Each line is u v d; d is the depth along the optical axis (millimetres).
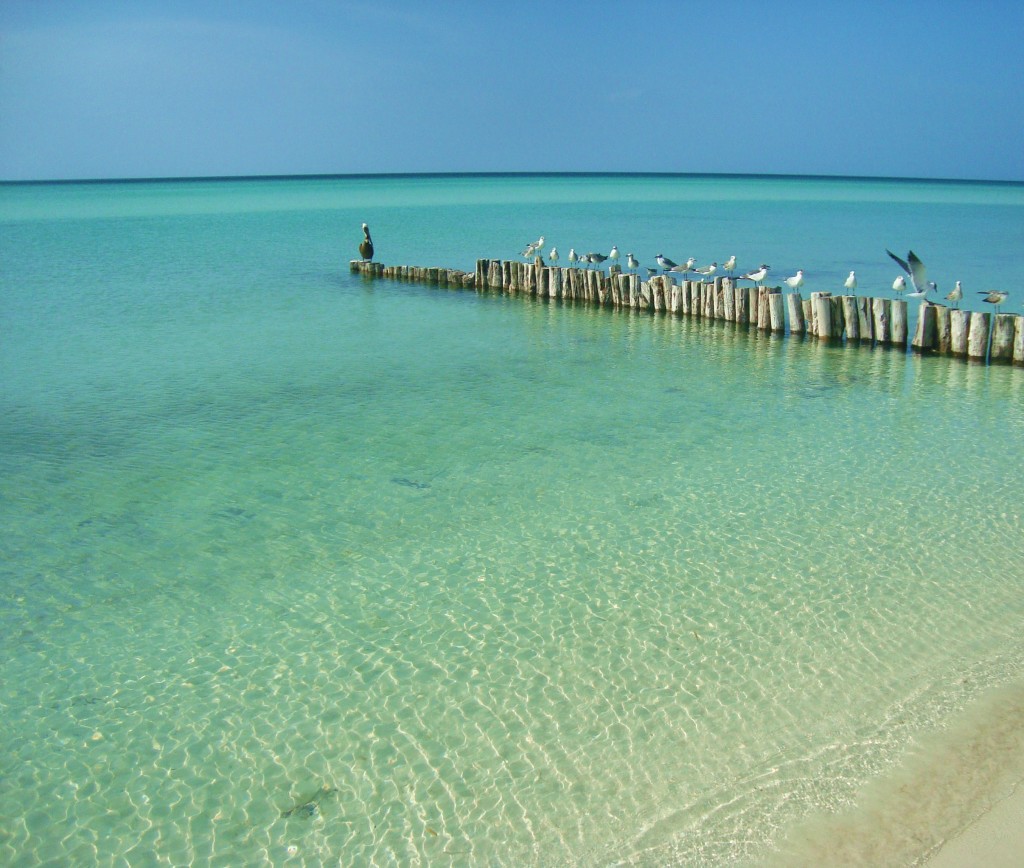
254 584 10234
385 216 70312
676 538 11281
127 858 6375
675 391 18062
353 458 14250
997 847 6148
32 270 36656
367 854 6363
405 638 9094
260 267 38375
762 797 6758
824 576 10203
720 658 8617
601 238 50656
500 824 6602
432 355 21609
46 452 14492
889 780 6883
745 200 102562
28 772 7230
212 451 14578
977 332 19719
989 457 13867
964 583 9945
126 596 9961
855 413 16312
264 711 7969
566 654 8758
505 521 11867
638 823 6555
